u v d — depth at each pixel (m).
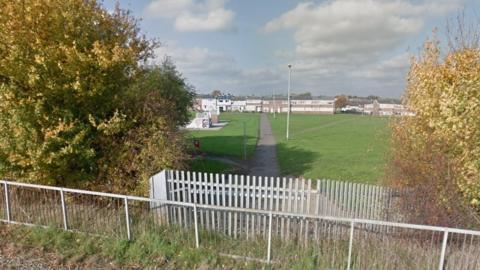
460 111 5.81
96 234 5.53
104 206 6.67
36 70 6.79
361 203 7.35
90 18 7.62
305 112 118.06
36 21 6.77
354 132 44.56
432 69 7.09
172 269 4.64
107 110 8.29
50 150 7.18
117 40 8.02
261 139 37.16
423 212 5.68
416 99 7.51
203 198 7.40
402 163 7.38
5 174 7.60
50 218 6.08
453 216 5.45
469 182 5.59
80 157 7.63
